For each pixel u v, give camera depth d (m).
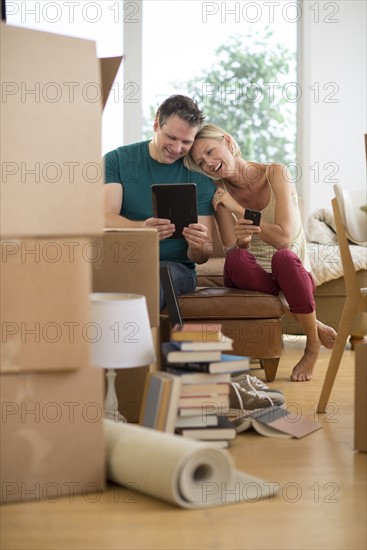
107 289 3.38
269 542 2.08
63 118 2.43
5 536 2.13
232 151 4.59
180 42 7.55
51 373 2.45
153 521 2.24
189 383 2.91
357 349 2.93
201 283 5.16
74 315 2.43
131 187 4.43
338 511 2.31
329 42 7.65
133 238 3.39
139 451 2.47
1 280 2.39
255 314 4.21
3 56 2.40
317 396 3.91
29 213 2.39
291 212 4.54
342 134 7.71
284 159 7.75
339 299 5.55
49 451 2.45
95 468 2.49
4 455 2.42
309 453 2.92
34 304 2.41
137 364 3.00
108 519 2.26
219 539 2.10
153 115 7.53
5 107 2.39
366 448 2.92
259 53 7.67
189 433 2.92
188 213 4.16
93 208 2.44
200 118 4.36
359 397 2.93
